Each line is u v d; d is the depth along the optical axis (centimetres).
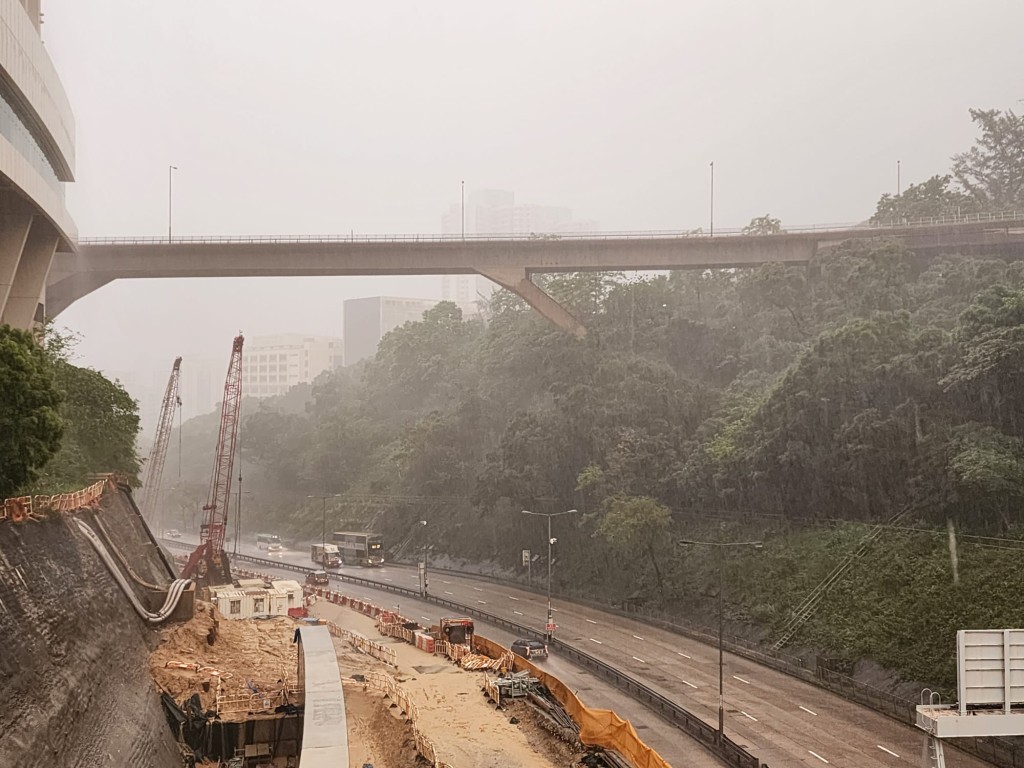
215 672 5803
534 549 11388
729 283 13525
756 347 10625
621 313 12012
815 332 9969
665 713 5356
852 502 7881
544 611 9094
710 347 11300
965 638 3231
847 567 7062
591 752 4703
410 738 5081
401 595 10369
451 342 17600
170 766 4550
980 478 6306
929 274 9719
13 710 3188
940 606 5897
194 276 10525
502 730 5353
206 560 10138
